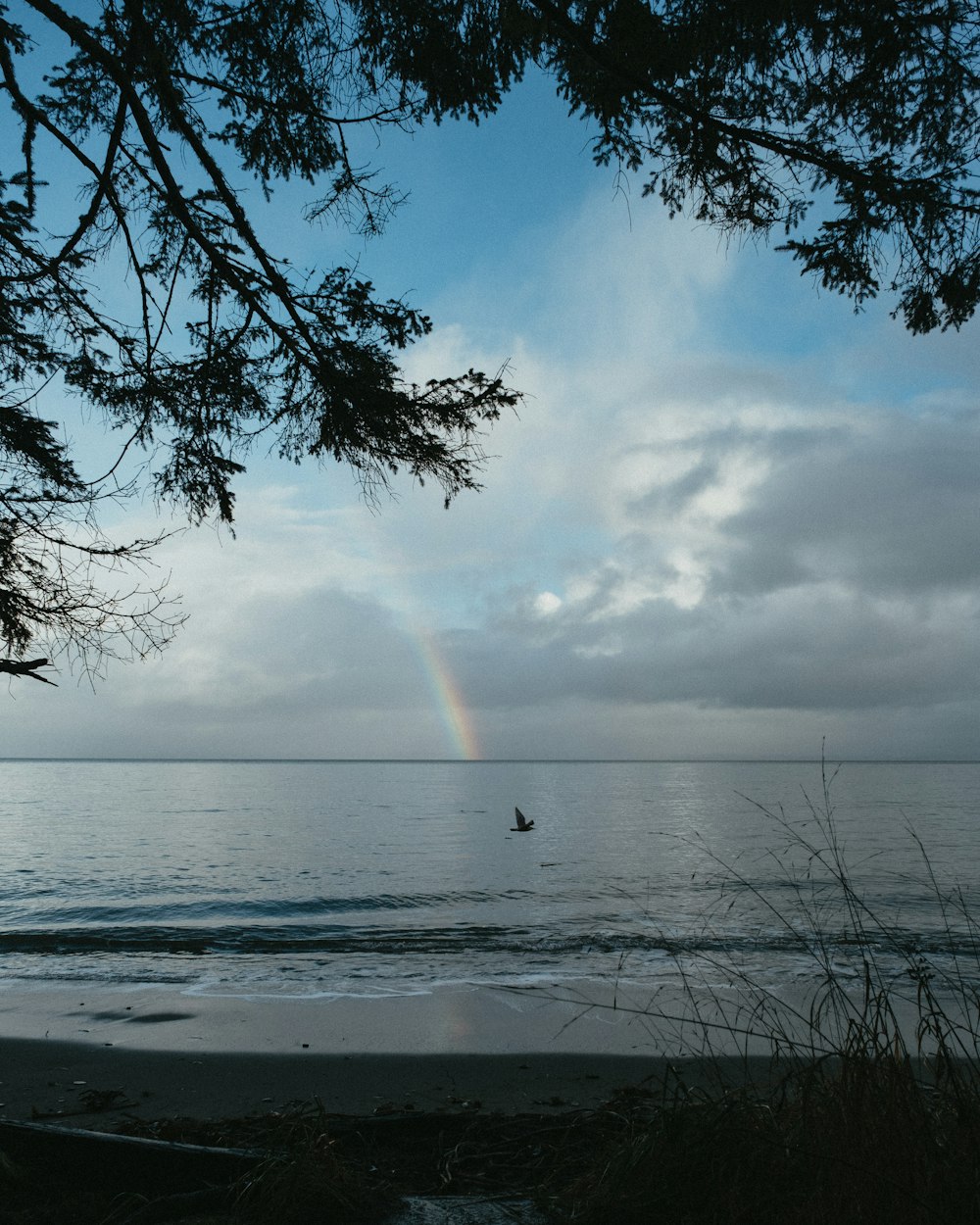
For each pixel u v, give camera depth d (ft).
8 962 38.52
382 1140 12.67
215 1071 21.35
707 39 11.10
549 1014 27.45
